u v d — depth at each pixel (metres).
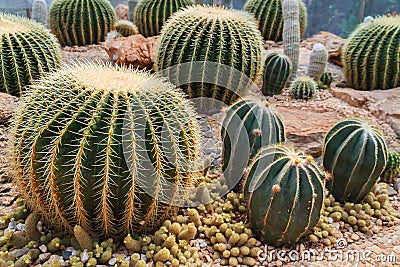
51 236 1.87
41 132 1.63
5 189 2.29
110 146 1.61
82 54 5.02
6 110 2.98
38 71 3.47
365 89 4.48
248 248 1.93
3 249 1.82
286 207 1.83
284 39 4.54
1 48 3.31
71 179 1.64
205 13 3.38
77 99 1.66
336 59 5.37
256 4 5.72
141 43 4.36
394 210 2.38
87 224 1.78
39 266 1.73
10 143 1.78
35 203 1.81
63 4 5.34
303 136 2.99
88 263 1.69
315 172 1.88
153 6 5.45
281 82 4.03
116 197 1.69
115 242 1.88
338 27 7.46
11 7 6.72
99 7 5.45
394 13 4.57
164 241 1.84
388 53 4.15
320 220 2.12
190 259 1.83
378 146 2.21
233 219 2.16
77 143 1.61
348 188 2.29
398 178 2.76
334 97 4.12
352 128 2.27
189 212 2.03
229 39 3.27
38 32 3.54
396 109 3.58
